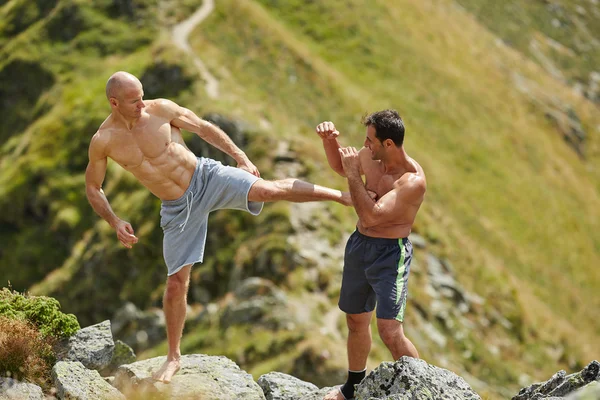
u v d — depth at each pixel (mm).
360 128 70125
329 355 37344
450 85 87750
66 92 70562
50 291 53406
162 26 74375
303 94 71188
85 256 54031
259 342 39500
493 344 48562
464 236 60062
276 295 42438
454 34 105188
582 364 50844
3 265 57750
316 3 88812
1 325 7898
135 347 46844
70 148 64312
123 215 53750
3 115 73188
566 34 130500
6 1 84125
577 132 97625
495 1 130500
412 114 78500
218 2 77500
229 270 47188
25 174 62531
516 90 100000
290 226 47312
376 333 38469
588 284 69500
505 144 83938
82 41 75000
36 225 60125
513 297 53281
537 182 80438
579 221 79062
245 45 74250
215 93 63969
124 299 50469
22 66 74562
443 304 48906
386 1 98188
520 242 68562
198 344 42469
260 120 60281
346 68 82250
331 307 42906
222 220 49250
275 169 53219
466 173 74125
